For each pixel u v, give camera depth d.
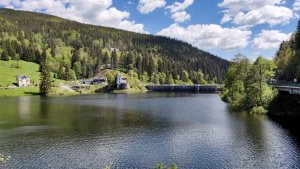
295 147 58.09
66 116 101.25
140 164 50.41
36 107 129.12
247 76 110.94
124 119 94.38
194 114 104.06
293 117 90.50
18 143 63.88
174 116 100.00
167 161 51.66
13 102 152.38
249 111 105.62
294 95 98.50
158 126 81.56
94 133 73.19
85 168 48.78
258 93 105.31
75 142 64.56
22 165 50.19
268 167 48.25
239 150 57.09
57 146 61.38
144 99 178.25
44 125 83.94
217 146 60.12
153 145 61.69
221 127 78.00
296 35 145.50
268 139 64.31
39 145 62.22
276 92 103.31
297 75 121.94
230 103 137.12
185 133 72.19
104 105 139.25
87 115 103.88
